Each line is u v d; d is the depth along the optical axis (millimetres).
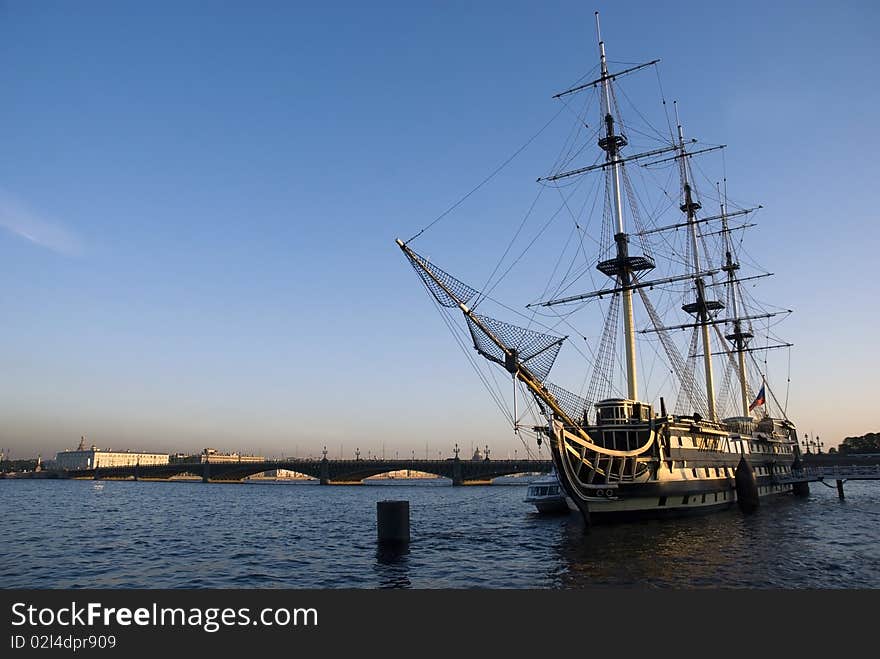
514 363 47875
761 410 113062
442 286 46750
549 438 49750
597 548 44562
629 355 68875
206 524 71375
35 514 87625
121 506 109625
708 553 41938
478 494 163625
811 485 160625
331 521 74688
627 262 70375
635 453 55156
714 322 99562
